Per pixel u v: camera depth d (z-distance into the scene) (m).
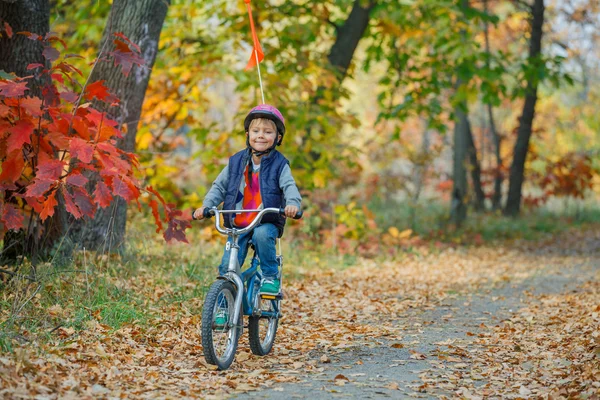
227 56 13.45
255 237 5.52
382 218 15.91
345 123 13.76
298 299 8.88
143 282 8.17
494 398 4.98
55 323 6.23
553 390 5.05
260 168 5.68
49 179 5.92
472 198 26.06
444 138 27.69
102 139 6.38
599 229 22.06
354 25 15.78
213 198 5.69
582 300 9.28
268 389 5.04
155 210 6.98
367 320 8.05
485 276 12.23
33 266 6.97
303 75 13.34
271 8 14.16
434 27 14.84
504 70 15.33
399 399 4.89
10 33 7.12
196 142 13.20
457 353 6.36
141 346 5.95
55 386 4.59
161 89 12.65
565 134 34.47
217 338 5.68
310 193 13.69
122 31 8.95
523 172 23.12
